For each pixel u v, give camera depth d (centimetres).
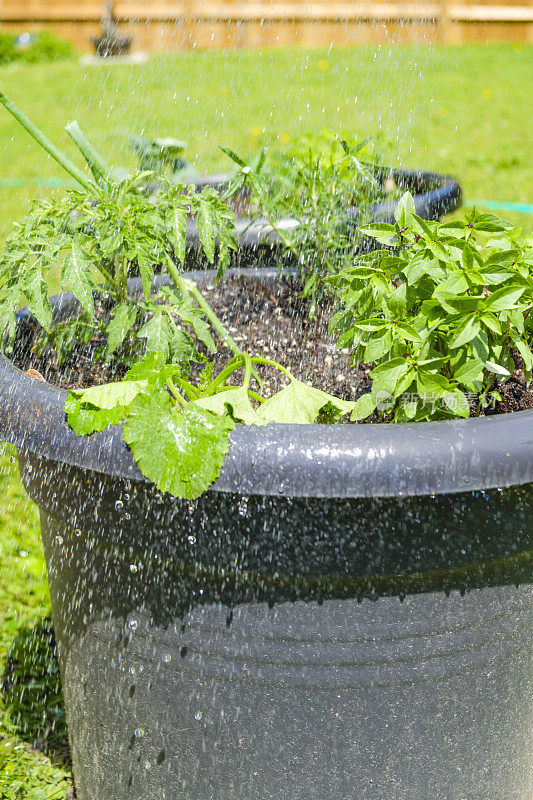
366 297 127
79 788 152
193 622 115
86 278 135
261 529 105
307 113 855
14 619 218
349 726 117
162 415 105
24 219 145
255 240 193
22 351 163
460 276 117
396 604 110
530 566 117
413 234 129
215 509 105
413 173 223
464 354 118
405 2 1313
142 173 147
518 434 101
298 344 178
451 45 1338
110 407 107
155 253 139
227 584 111
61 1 1496
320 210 188
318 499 103
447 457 98
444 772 124
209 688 118
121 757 133
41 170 672
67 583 131
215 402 113
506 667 122
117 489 111
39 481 125
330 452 98
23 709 192
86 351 168
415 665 115
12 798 167
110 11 1247
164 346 139
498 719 125
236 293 194
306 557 106
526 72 1091
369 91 972
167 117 857
